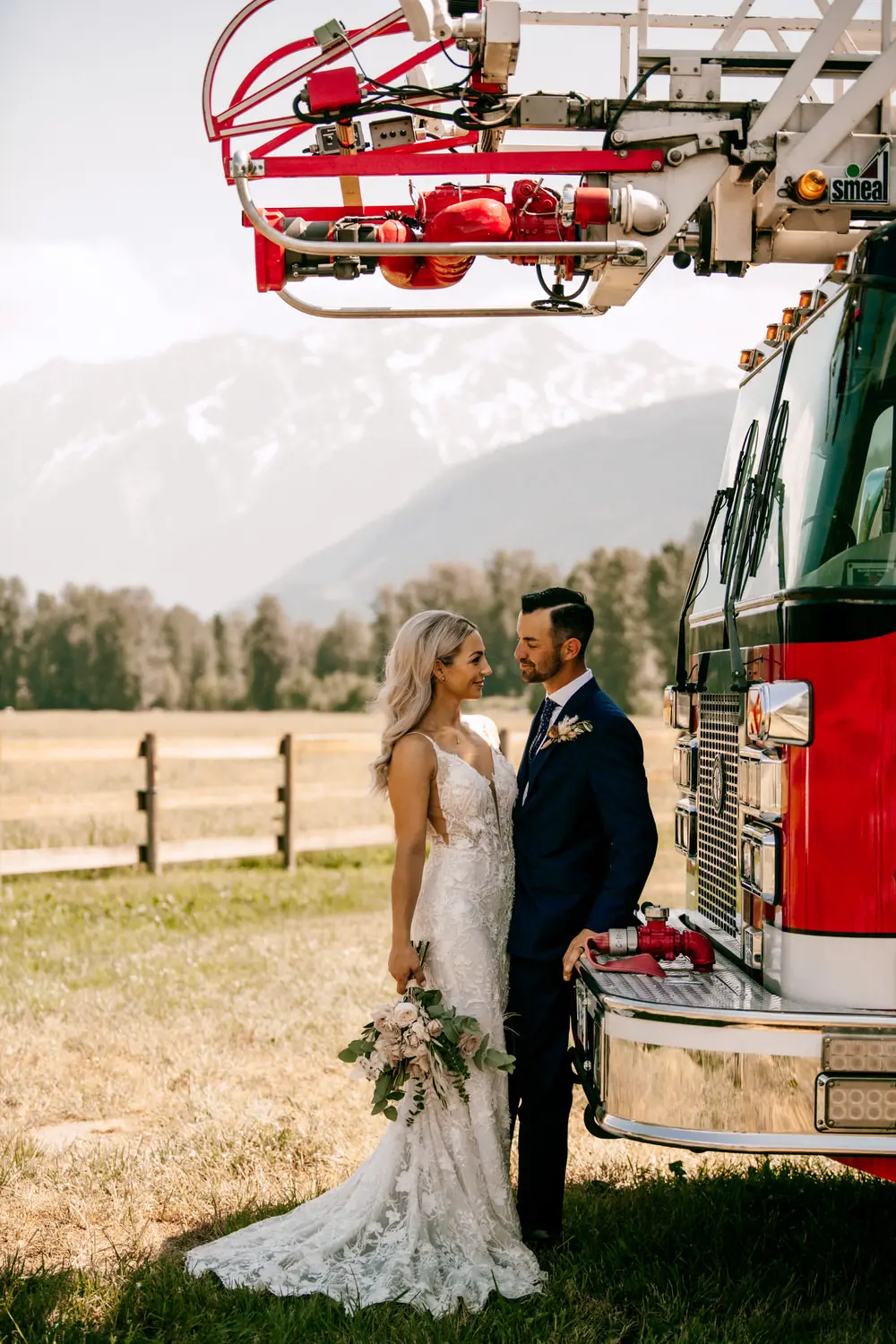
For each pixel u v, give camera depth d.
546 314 4.15
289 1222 3.91
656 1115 3.08
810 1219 4.17
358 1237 3.75
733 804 3.87
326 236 3.78
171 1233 4.15
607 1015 3.19
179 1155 4.82
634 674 88.06
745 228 4.25
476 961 3.80
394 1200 3.76
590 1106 3.45
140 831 15.00
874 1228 4.15
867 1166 3.06
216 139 3.94
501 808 3.98
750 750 3.47
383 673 3.95
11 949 8.62
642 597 90.50
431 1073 3.71
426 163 3.84
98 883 11.55
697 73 4.01
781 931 3.19
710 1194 4.36
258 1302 3.51
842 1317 3.47
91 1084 5.74
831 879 3.10
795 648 3.17
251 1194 4.44
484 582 110.38
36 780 24.16
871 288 3.25
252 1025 6.72
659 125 3.99
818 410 3.39
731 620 3.72
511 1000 4.00
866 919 3.09
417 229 3.87
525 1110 3.99
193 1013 6.96
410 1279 3.56
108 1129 5.21
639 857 3.80
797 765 3.15
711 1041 3.04
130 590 114.19
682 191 3.98
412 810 3.78
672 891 11.02
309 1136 5.03
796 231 4.31
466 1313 3.44
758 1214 4.25
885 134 4.04
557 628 3.96
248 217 3.73
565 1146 4.00
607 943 3.57
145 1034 6.55
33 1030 6.65
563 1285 3.64
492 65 3.88
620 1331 3.41
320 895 11.23
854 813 3.10
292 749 12.84
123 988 7.57
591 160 3.93
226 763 29.05
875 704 3.10
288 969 8.10
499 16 3.80
